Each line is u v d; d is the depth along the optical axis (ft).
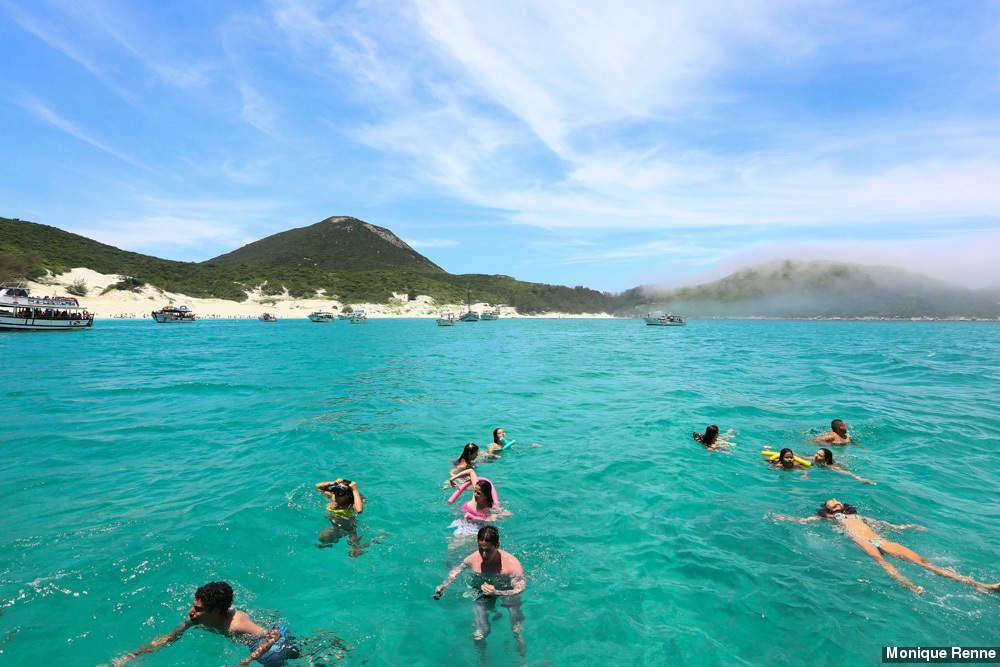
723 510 22.72
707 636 13.92
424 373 73.41
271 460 30.01
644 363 88.53
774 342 160.45
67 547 18.78
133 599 15.62
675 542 19.54
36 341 131.54
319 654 13.38
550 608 15.31
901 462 30.22
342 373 72.59
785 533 20.34
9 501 23.17
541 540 19.75
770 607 15.24
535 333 226.38
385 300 469.16
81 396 51.26
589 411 44.91
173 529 20.40
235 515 21.86
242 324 271.90
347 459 30.45
